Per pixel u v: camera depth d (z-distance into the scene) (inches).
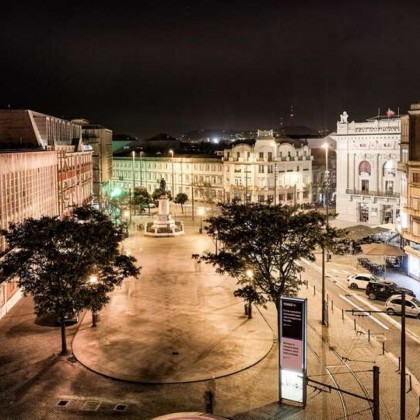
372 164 4008.4
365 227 3243.1
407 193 2522.1
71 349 1596.9
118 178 6870.1
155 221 3841.0
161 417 1020.5
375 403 1038.4
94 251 1587.1
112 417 1204.5
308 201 5305.1
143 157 6515.8
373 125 3966.5
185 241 3508.9
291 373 1248.2
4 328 1798.7
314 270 2696.9
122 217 4574.3
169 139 7785.4
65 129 3998.5
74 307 1540.4
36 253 1588.3
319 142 6373.0
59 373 1434.5
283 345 1250.6
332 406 1245.7
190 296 2150.6
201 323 1809.8
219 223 1601.9
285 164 5093.5
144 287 2297.0
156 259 2913.4
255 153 5032.0
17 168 2214.6
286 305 1242.0
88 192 4439.0
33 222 1615.4
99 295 1540.4
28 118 3127.5
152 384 1358.3
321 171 5629.9
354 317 1891.0
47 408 1246.3
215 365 1462.8
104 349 1584.6
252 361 1485.0
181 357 1518.2
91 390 1333.7
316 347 1603.1
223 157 5423.2
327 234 1605.6
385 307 2011.6
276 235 1526.8
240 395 1301.7
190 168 5856.3
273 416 1202.0
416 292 2268.7
